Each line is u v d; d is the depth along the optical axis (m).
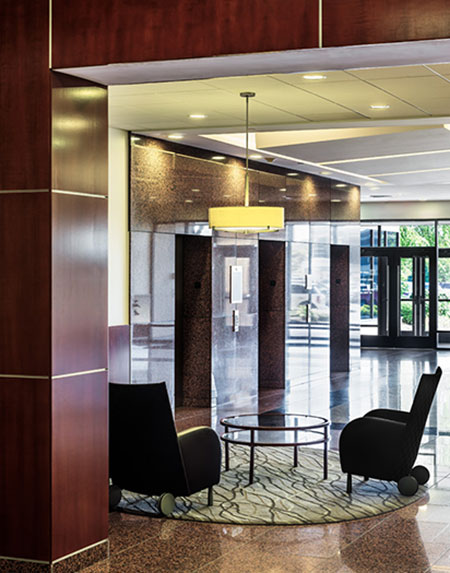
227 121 9.62
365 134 10.53
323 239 15.47
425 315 21.38
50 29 5.12
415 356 19.53
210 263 11.98
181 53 4.92
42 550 5.10
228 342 12.45
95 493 5.44
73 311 5.27
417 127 10.08
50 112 5.11
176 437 6.12
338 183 16.08
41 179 5.12
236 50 4.83
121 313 10.20
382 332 21.64
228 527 6.11
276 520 6.24
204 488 6.51
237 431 7.96
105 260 5.57
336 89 7.81
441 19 4.48
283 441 7.38
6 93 5.20
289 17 4.74
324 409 11.70
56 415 5.13
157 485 6.35
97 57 5.04
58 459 5.14
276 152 12.06
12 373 5.18
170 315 11.09
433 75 7.22
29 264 5.14
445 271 21.27
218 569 5.25
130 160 10.28
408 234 21.39
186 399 12.10
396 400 12.56
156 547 5.67
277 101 8.38
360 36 4.62
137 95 8.12
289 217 14.20
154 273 10.76
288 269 14.22
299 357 14.62
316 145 11.37
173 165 11.12
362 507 6.59
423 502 6.75
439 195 19.22
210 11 4.87
